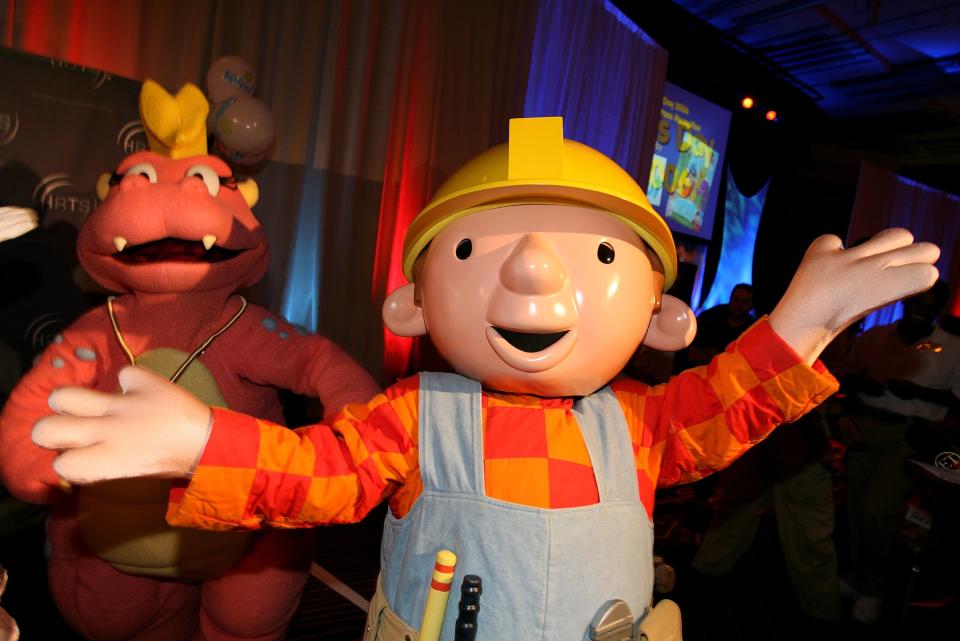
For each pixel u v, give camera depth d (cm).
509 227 94
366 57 376
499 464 90
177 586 143
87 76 265
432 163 409
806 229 779
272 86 343
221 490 78
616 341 95
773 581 272
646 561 95
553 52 467
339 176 378
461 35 413
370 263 389
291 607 143
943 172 815
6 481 130
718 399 96
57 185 260
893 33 529
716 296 714
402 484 96
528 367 91
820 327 91
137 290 141
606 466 93
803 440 230
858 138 737
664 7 519
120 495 126
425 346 426
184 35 307
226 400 143
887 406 252
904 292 87
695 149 638
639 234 103
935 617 247
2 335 250
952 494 225
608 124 507
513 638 83
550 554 84
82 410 72
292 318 368
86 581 136
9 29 262
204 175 145
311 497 84
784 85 652
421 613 87
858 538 255
